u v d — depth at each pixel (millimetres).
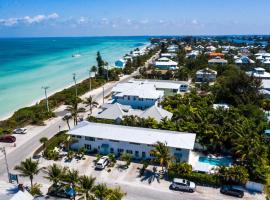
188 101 87938
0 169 57094
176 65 167500
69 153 60938
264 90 104188
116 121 74500
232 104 94312
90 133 63656
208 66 153375
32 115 85312
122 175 54531
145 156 60562
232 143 60250
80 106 98375
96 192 39969
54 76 165125
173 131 63188
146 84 100375
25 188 46875
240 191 47969
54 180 45062
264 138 62969
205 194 48719
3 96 117125
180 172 52469
